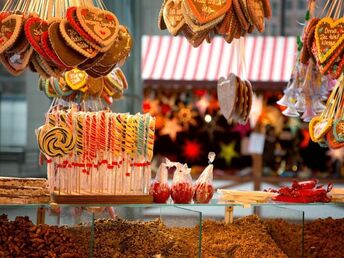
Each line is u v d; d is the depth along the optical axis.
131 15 7.52
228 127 9.43
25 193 3.71
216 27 3.82
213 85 9.19
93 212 3.72
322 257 4.20
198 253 3.76
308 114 4.82
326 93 4.83
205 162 9.48
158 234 3.96
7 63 3.74
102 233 3.92
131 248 3.89
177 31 3.87
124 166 3.86
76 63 3.64
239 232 4.28
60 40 3.61
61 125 3.79
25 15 3.73
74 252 3.65
